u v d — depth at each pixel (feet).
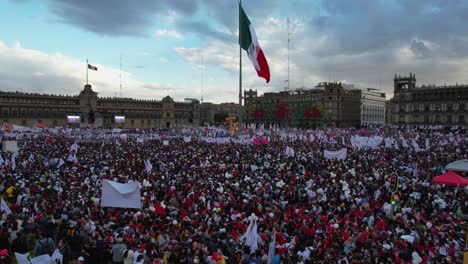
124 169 118.11
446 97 498.69
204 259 46.83
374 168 120.26
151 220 61.41
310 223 61.11
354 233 57.36
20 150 169.68
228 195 81.66
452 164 72.79
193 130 378.32
